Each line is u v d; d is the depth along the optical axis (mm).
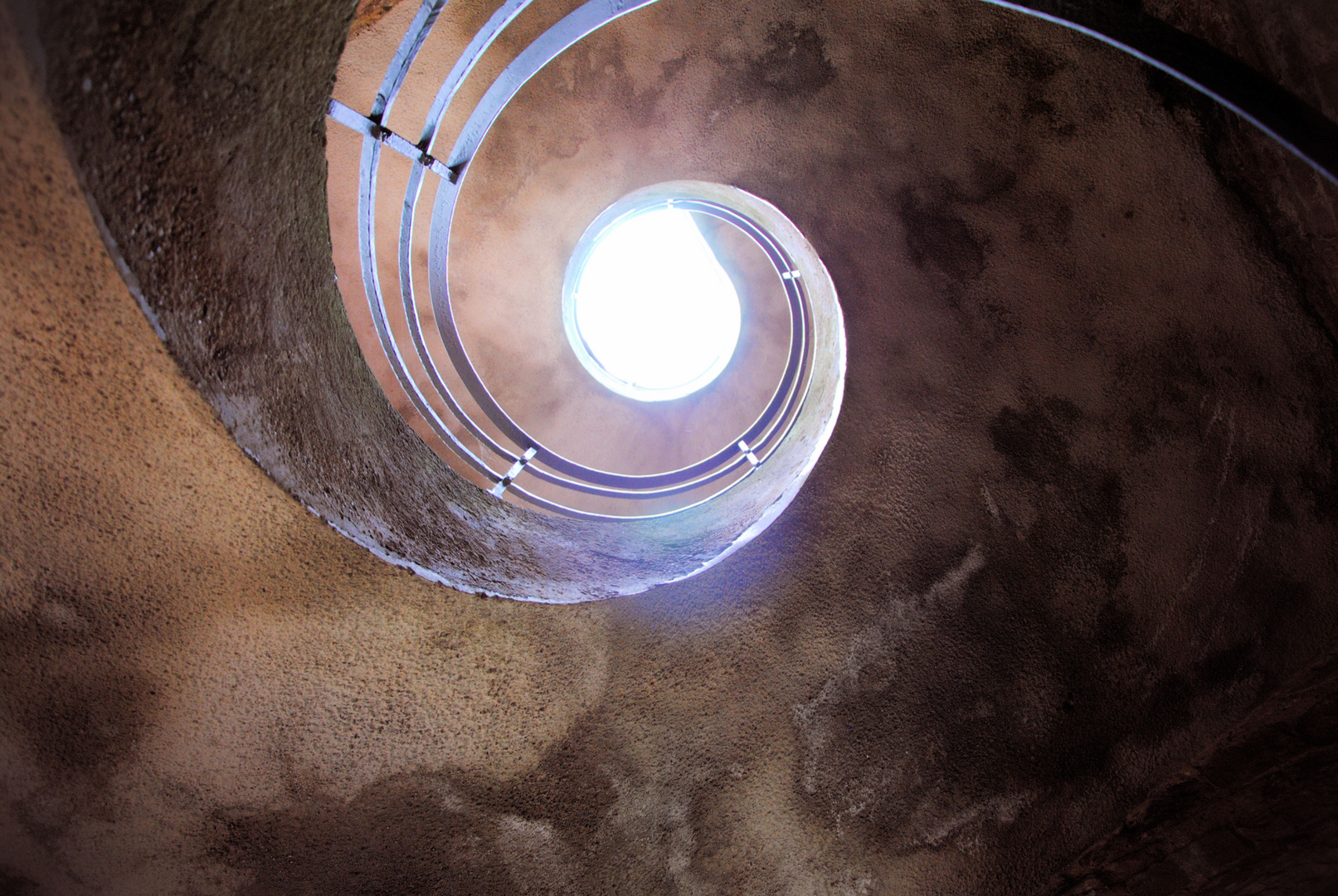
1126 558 3906
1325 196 3559
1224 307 3852
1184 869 3318
